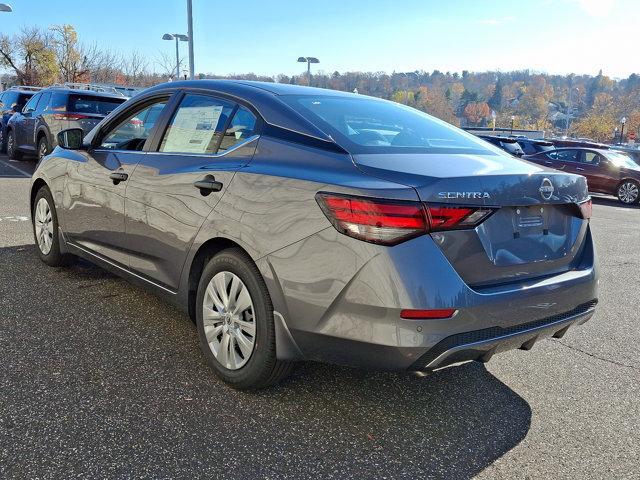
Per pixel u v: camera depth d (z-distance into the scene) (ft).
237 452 8.46
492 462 8.64
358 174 8.75
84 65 134.21
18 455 7.99
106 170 13.37
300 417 9.55
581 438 9.46
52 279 15.81
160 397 9.86
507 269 9.11
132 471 7.83
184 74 112.27
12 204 27.09
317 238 8.64
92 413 9.20
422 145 10.44
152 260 12.00
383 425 9.50
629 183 55.31
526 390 11.15
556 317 9.86
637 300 18.15
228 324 10.21
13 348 11.41
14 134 45.98
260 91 11.16
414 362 8.31
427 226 8.18
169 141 12.19
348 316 8.41
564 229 10.19
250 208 9.59
